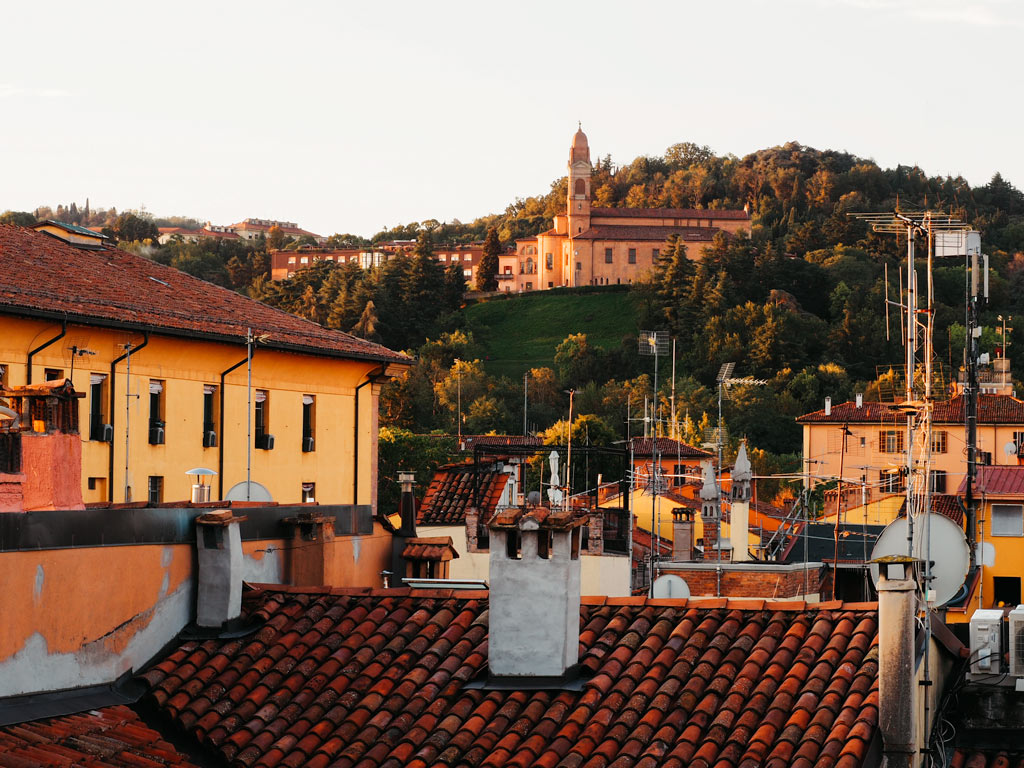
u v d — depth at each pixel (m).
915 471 31.80
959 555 24.69
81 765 15.43
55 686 16.75
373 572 24.88
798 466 158.62
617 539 51.25
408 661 18.22
